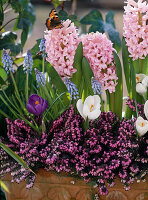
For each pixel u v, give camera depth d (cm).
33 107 78
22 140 79
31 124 79
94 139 76
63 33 82
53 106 84
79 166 74
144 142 76
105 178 74
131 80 85
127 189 75
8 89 93
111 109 87
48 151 76
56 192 80
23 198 82
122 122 80
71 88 76
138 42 84
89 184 76
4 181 81
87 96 85
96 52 80
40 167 79
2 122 87
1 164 78
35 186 80
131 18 82
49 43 81
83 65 80
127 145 75
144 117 81
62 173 77
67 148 75
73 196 79
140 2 83
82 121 81
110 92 83
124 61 85
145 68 87
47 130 81
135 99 83
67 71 82
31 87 94
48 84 85
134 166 74
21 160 72
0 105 91
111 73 82
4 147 72
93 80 76
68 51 81
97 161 75
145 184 76
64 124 81
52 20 79
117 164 73
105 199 78
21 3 93
